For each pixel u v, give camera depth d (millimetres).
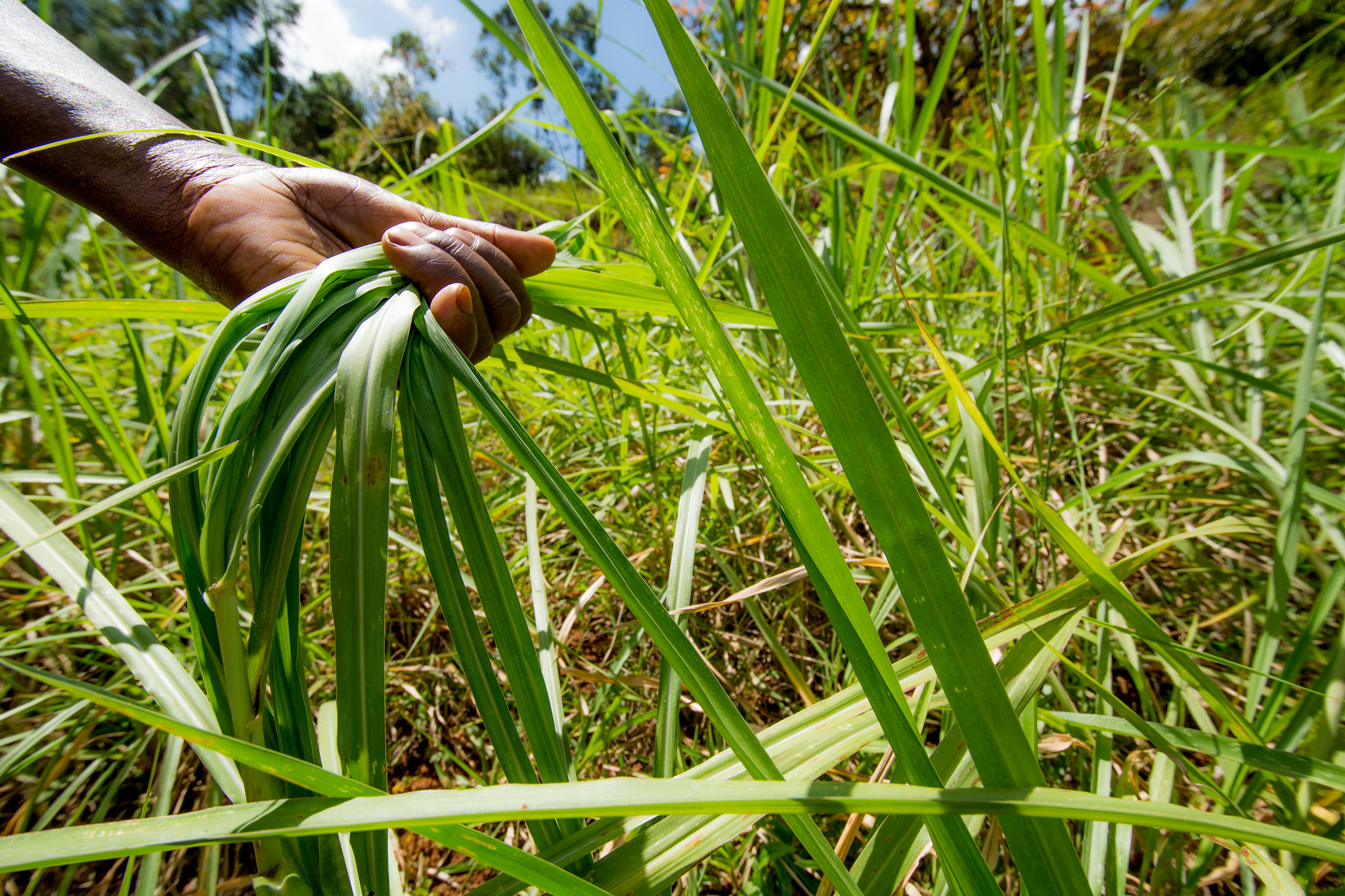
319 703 930
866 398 323
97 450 1078
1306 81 1772
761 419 357
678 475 1243
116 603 521
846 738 466
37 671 275
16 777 833
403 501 1226
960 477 963
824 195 1540
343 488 413
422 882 767
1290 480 704
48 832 274
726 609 1078
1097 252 1677
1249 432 986
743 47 1396
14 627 981
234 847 750
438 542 438
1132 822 300
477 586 430
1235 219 1478
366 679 387
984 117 2111
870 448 325
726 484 1075
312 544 1200
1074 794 312
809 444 1205
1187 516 1063
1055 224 1298
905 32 1261
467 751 986
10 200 1465
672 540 1106
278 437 437
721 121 317
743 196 322
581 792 308
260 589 424
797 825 354
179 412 464
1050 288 1363
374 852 389
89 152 750
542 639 623
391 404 435
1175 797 639
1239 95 1424
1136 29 1201
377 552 403
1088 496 877
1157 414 1242
